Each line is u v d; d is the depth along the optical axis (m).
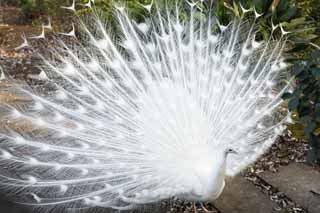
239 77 5.46
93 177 5.02
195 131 5.11
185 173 4.93
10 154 5.11
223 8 6.81
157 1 6.29
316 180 5.48
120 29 5.96
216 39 5.70
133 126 5.17
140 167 5.02
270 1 6.64
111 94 5.31
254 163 5.71
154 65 5.43
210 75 5.46
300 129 6.01
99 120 5.20
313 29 6.63
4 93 6.36
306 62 5.13
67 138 5.21
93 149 5.12
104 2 6.95
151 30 5.88
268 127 5.45
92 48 5.58
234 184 5.47
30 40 8.40
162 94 5.26
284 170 5.62
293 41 6.30
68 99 5.34
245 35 5.98
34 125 5.31
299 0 6.87
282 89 5.53
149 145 5.07
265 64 5.49
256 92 5.40
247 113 5.30
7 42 8.56
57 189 5.12
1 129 5.61
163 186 4.93
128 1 6.92
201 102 5.29
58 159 5.14
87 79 5.37
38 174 5.18
